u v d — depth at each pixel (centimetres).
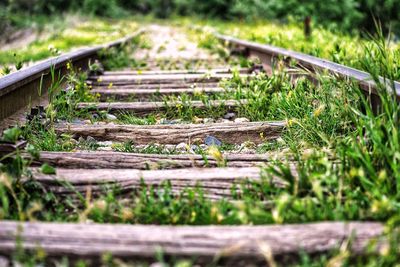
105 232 188
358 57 476
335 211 206
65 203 237
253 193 235
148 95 502
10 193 229
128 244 184
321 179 227
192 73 631
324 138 277
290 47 773
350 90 331
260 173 237
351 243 183
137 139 354
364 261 183
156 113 429
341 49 565
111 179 244
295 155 277
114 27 1775
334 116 324
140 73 623
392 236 182
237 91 449
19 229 181
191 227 192
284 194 206
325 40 828
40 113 369
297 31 998
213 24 1900
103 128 356
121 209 219
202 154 289
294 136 330
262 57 669
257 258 183
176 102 430
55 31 1587
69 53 587
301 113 361
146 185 242
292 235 186
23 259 182
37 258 183
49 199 232
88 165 276
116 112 429
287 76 455
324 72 374
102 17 2488
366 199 213
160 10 2956
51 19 2039
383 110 270
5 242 184
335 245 183
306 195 229
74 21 1986
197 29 1520
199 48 1028
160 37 1388
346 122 313
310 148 294
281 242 184
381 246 182
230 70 617
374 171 228
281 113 382
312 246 183
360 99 319
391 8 1513
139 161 280
